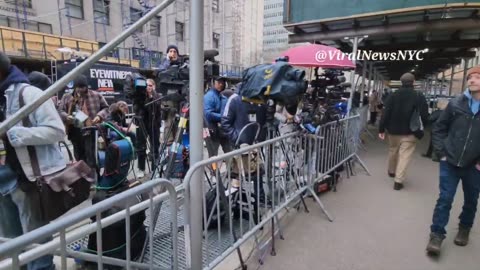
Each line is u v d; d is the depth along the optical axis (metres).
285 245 2.60
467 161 2.38
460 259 2.43
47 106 1.71
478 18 5.68
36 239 0.93
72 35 14.87
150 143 4.03
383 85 22.05
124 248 1.95
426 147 7.04
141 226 2.05
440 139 2.54
